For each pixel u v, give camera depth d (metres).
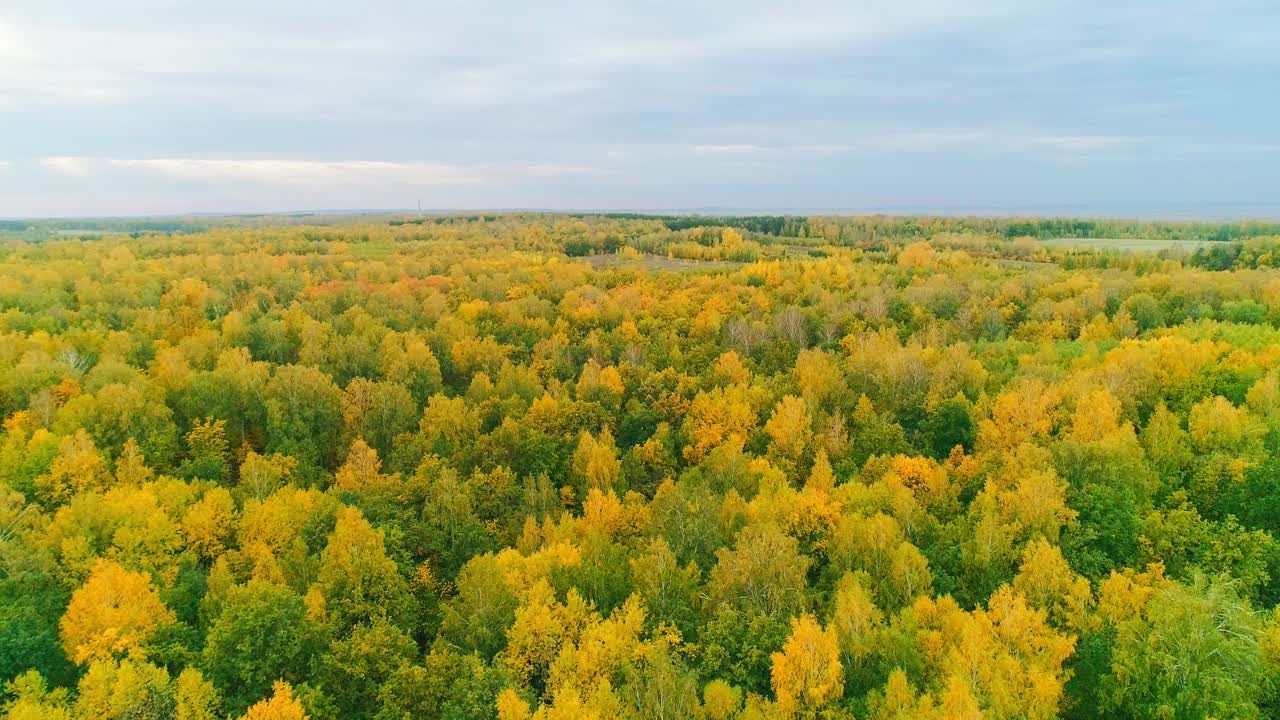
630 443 90.75
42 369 89.88
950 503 63.56
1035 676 38.56
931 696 38.25
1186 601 39.66
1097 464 59.69
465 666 44.41
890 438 76.06
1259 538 49.94
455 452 80.50
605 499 64.50
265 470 71.50
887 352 96.25
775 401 89.94
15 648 44.03
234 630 45.31
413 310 138.25
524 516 68.69
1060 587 46.53
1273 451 61.38
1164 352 85.19
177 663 47.03
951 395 85.50
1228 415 63.75
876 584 51.53
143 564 54.59
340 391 94.31
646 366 107.12
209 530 60.91
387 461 84.69
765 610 48.34
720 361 103.44
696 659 46.12
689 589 50.47
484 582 49.75
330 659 44.97
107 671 41.09
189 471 75.44
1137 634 41.88
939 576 51.34
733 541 58.00
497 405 94.69
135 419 80.69
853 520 55.47
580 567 53.25
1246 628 38.34
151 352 111.31
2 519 58.16
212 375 92.00
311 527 60.97
